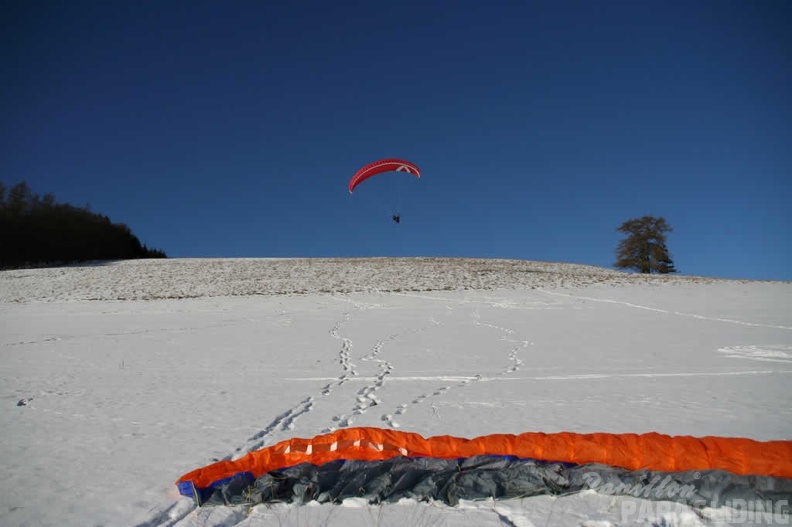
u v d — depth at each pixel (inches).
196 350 629.6
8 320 1007.0
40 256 2412.6
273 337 734.5
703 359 514.0
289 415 332.8
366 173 1147.3
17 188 2578.7
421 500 193.9
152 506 196.9
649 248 2399.1
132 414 337.1
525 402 353.4
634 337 669.9
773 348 569.3
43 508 196.4
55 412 344.5
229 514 188.5
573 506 186.9
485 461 205.3
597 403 345.7
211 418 325.4
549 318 888.9
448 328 797.2
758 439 259.8
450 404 352.8
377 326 833.5
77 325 906.7
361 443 215.9
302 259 2124.8
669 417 305.6
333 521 179.6
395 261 1996.8
